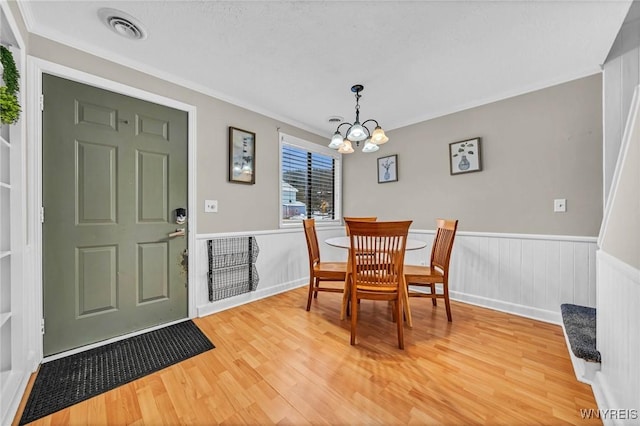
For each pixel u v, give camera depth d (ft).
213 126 8.16
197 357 5.57
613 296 3.92
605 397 3.93
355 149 12.73
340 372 5.04
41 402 4.19
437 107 9.32
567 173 7.20
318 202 12.54
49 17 4.97
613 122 6.17
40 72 5.24
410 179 10.65
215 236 8.19
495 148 8.43
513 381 4.76
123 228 6.44
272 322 7.37
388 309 8.48
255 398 4.34
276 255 10.16
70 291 5.70
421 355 5.65
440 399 4.31
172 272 7.29
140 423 3.84
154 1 4.61
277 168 10.19
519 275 7.94
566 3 4.62
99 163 6.07
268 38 5.65
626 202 3.49
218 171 8.29
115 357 5.52
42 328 5.31
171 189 7.26
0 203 4.43
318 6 4.73
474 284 8.82
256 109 9.33
